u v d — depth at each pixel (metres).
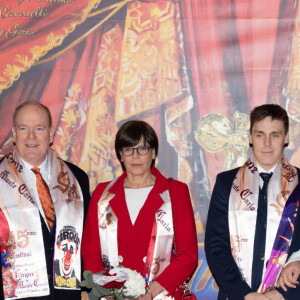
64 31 3.23
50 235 2.72
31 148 2.68
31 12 3.23
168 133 3.23
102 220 2.71
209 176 3.23
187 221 2.69
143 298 2.46
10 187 2.73
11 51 3.22
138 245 2.64
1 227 2.67
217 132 3.23
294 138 3.22
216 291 3.22
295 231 2.64
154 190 2.71
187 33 3.22
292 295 2.49
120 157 2.77
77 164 3.23
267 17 3.22
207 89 3.22
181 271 2.57
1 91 3.21
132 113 3.23
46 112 2.76
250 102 3.22
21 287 2.65
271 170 2.79
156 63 3.23
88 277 2.42
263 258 2.64
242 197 2.75
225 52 3.22
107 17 3.23
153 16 3.23
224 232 2.73
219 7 3.22
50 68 3.22
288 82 3.21
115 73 3.23
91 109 3.23
